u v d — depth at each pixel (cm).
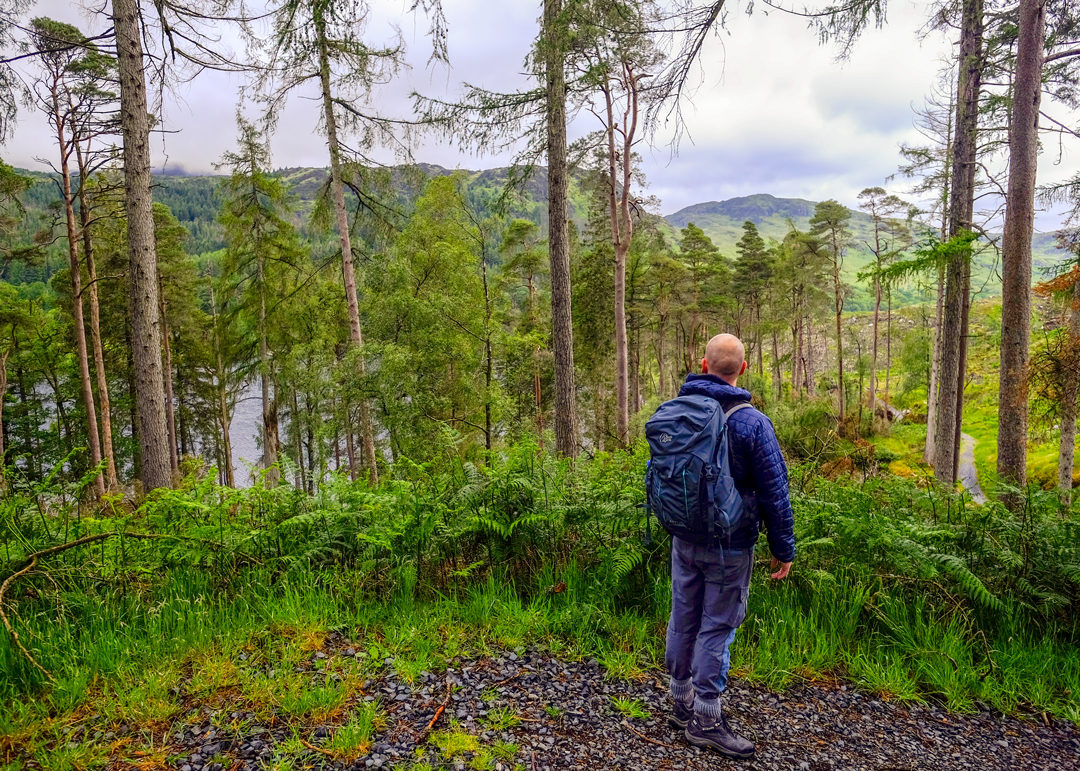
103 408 2045
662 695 306
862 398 4316
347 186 1656
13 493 389
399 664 305
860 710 314
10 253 1927
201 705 265
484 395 1889
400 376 1670
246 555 399
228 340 2427
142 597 357
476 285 1973
